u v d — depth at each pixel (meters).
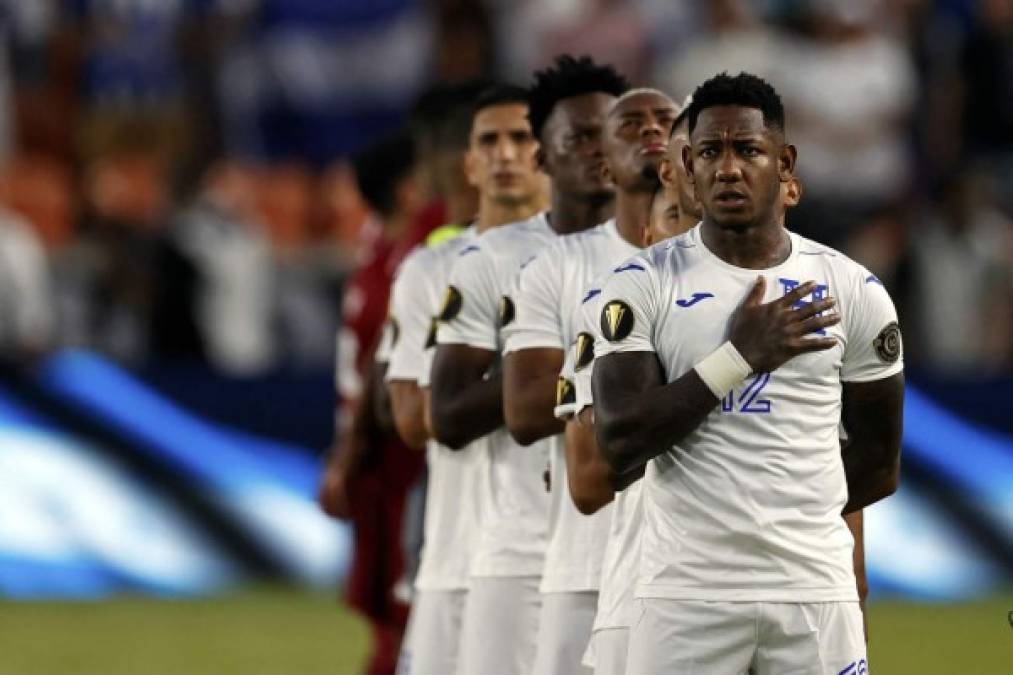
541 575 23.23
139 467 48.25
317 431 48.72
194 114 59.75
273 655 38.47
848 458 18.81
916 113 58.44
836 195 56.75
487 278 23.80
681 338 17.95
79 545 47.81
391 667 31.36
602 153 23.20
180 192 56.94
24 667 37.00
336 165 59.72
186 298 54.12
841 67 56.97
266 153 59.97
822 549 17.91
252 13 60.38
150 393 48.47
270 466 48.62
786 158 18.16
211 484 48.44
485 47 59.72
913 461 47.75
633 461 17.83
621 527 19.88
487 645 23.38
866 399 18.56
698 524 17.88
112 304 54.62
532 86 23.91
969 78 58.94
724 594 17.75
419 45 59.84
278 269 55.41
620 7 59.00
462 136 28.81
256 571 48.41
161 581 48.00
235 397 48.66
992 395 47.94
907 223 56.12
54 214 58.69
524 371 22.14
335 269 55.69
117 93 60.09
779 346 17.53
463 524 24.95
